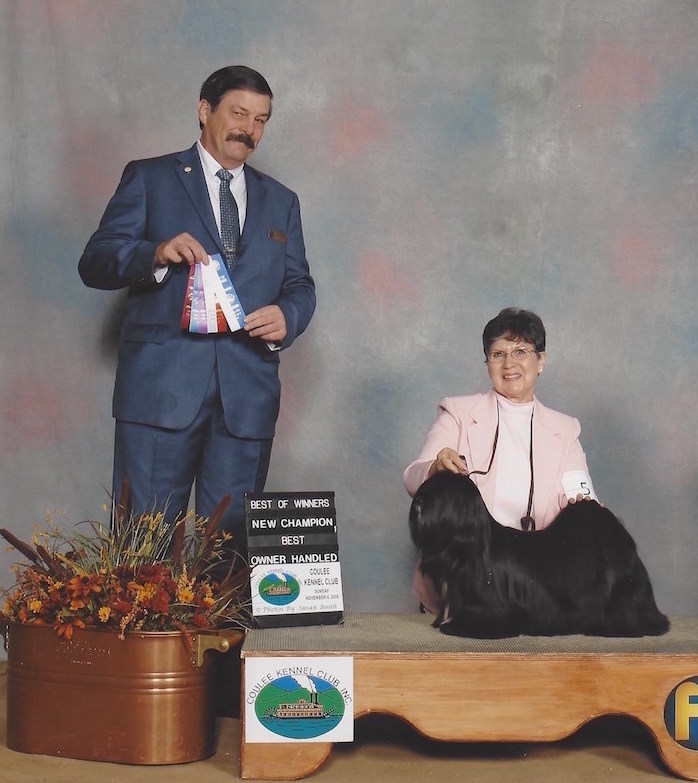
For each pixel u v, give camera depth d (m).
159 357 3.52
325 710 2.79
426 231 4.60
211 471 3.62
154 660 2.88
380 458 4.60
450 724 2.79
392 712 2.80
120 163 4.53
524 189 4.60
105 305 4.54
